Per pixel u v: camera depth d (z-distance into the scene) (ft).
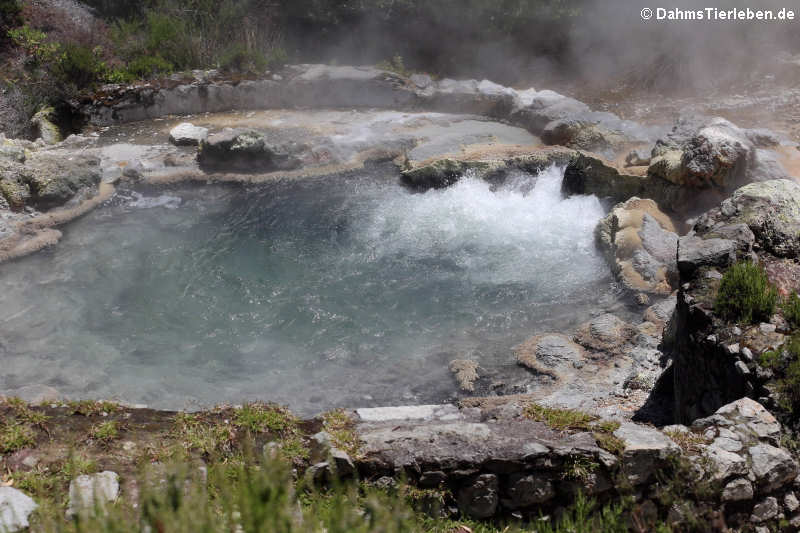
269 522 9.60
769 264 19.62
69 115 46.60
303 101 50.08
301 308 26.71
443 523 13.33
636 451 13.26
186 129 43.42
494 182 36.52
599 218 32.01
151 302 27.45
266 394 21.80
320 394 21.77
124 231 33.63
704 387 17.40
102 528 9.90
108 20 58.85
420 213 34.19
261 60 51.65
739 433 14.23
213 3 58.44
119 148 42.57
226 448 14.34
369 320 25.85
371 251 30.78
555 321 25.25
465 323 25.49
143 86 48.16
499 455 13.30
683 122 32.71
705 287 18.39
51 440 14.62
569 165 34.01
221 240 32.37
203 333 25.36
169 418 15.53
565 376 21.71
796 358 15.47
